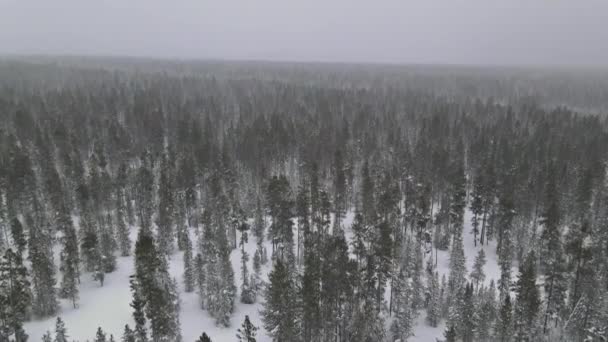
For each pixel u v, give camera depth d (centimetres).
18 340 5622
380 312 6272
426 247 8306
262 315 6009
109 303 6806
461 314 5634
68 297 6719
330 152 11838
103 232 8025
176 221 8794
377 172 10825
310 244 6606
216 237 7900
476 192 8844
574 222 8288
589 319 5531
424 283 7075
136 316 5194
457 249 7219
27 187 8938
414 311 6156
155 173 11144
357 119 14650
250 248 8519
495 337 5494
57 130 11562
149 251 5738
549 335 5606
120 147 11638
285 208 7500
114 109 15038
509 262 7069
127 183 10369
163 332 5228
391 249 6338
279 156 12094
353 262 5447
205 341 4272
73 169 9956
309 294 5028
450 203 9238
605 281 6353
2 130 11600
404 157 11106
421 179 9988
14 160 9338
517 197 9019
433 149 11669
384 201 8450
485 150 11469
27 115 12706
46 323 6303
